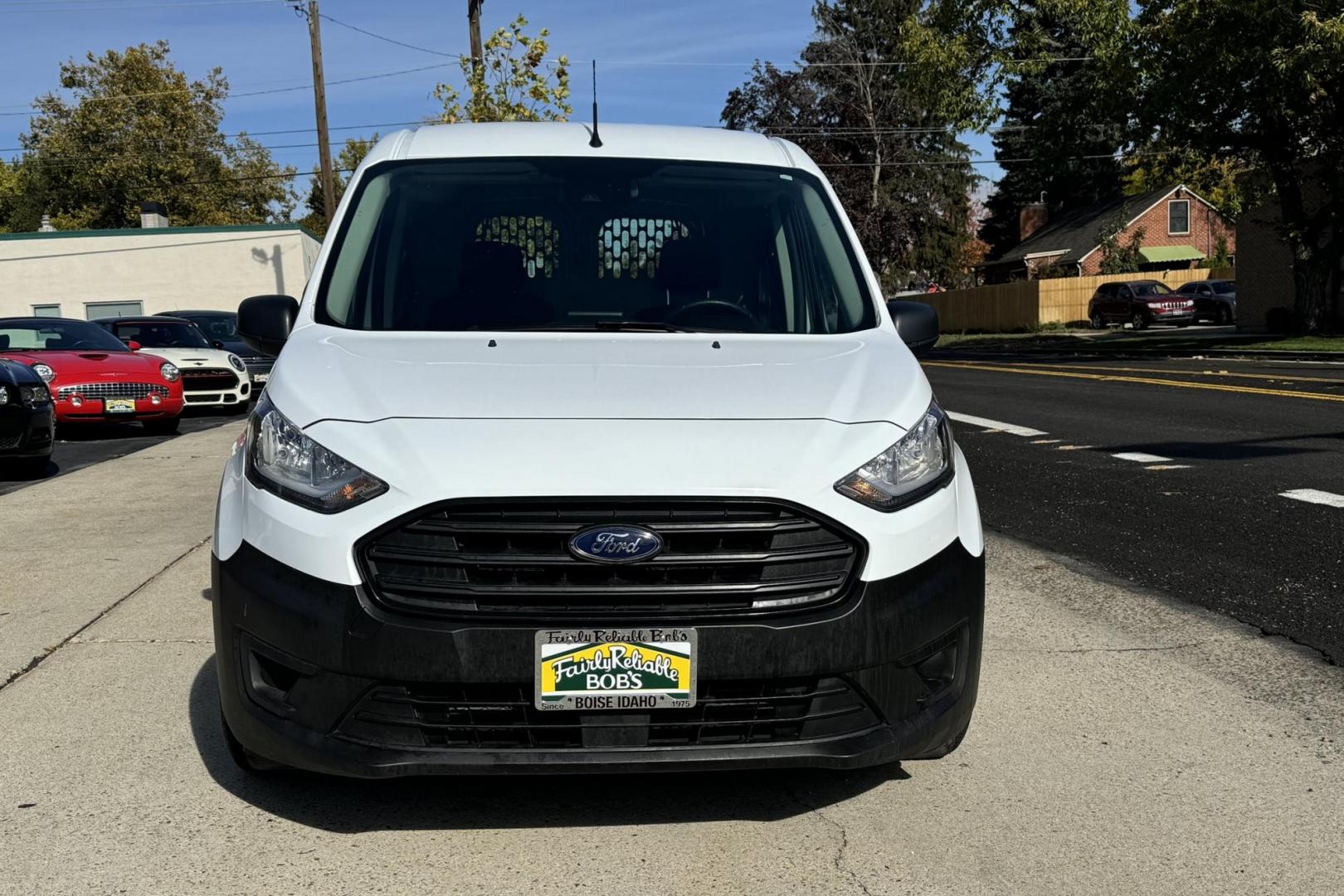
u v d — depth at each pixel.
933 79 29.33
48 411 10.34
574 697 2.80
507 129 4.55
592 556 2.78
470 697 2.84
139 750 3.76
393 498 2.83
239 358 17.75
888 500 2.98
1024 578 5.97
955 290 53.53
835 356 3.55
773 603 2.86
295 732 2.91
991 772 3.56
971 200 77.25
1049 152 28.98
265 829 3.17
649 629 2.80
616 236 4.05
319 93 36.75
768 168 4.41
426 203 4.10
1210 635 4.93
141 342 17.61
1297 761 3.63
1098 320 42.97
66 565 6.55
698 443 2.96
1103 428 11.86
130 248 39.00
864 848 3.06
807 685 2.91
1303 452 9.52
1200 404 13.66
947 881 2.88
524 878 2.89
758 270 4.02
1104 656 4.70
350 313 3.79
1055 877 2.90
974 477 9.17
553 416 3.03
